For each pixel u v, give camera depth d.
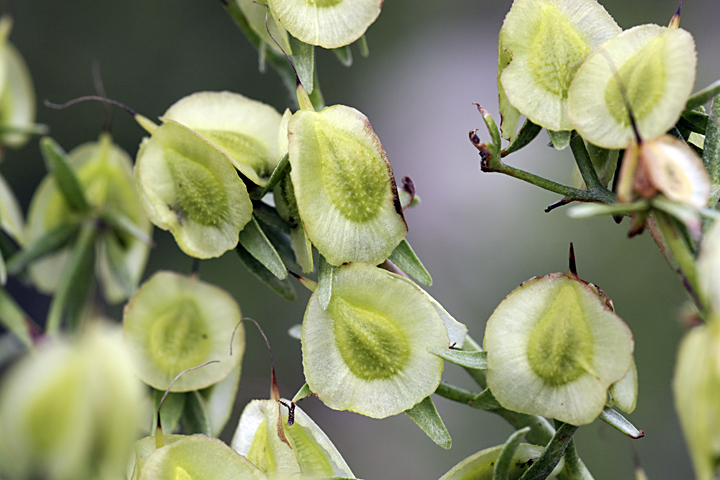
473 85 0.75
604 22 0.25
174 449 0.25
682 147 0.24
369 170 0.25
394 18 0.79
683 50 0.25
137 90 0.67
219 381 0.27
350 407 0.25
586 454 0.52
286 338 0.59
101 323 0.23
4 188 0.27
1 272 0.26
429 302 0.25
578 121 0.25
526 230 0.63
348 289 0.25
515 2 0.25
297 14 0.26
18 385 0.23
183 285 0.27
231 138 0.26
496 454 0.25
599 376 0.25
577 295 0.25
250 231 0.25
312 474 0.25
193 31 0.70
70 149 0.64
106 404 0.23
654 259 0.58
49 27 0.66
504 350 0.25
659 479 0.51
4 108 0.27
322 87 0.75
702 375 0.23
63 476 0.23
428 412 0.25
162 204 0.26
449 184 0.68
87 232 0.27
